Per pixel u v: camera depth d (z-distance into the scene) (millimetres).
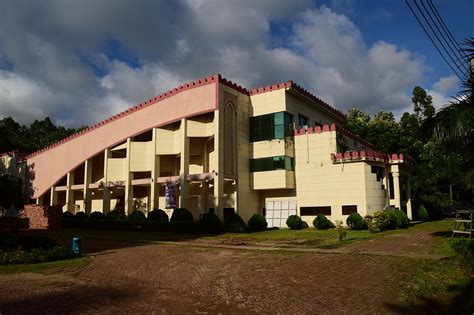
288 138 31531
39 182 44938
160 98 33750
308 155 31094
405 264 12344
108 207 36875
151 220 30375
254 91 33219
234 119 31406
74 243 16953
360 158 28594
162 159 35438
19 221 31406
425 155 38250
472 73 12734
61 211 33594
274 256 15625
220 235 25719
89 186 39062
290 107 32281
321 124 37812
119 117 37156
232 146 30828
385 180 30766
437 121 13141
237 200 30469
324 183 29969
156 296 9664
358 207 28156
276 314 8086
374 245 17344
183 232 27875
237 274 12359
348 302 8805
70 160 41469
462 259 11148
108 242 22688
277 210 31828
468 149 13219
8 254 15133
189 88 31766
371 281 10578
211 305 8781
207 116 31641
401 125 52719
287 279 11344
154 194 32969
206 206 32156
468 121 12250
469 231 16469
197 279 11742
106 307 8688
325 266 12969
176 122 33031
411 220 33250
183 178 30891
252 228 29109
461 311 7938
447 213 41031
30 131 74438
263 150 31844
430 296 8938
